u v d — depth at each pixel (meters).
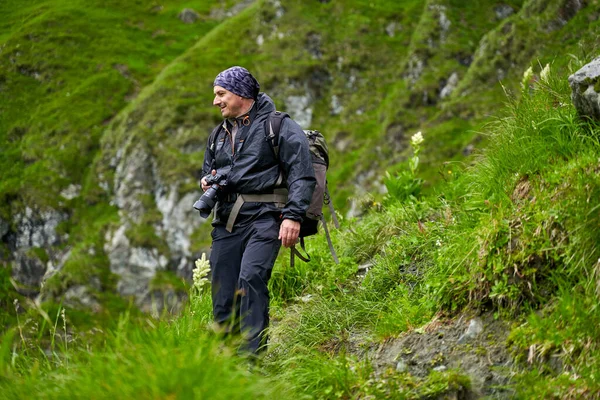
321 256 7.25
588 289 4.19
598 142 5.09
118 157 69.81
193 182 65.25
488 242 4.86
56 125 74.88
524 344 4.23
